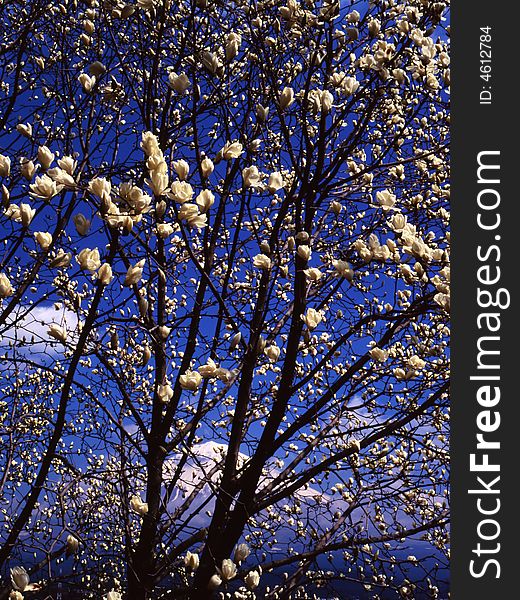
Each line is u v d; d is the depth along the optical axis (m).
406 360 3.71
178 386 3.79
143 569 3.68
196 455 3.15
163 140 3.94
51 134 3.57
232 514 3.72
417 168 4.61
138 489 3.56
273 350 3.40
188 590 3.60
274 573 3.88
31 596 2.49
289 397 3.75
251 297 4.42
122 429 3.03
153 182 2.30
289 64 4.39
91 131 3.51
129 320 2.46
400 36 3.68
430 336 4.25
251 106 4.00
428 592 3.71
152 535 3.72
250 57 4.01
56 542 2.57
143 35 4.05
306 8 3.70
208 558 3.63
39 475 2.50
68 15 4.00
